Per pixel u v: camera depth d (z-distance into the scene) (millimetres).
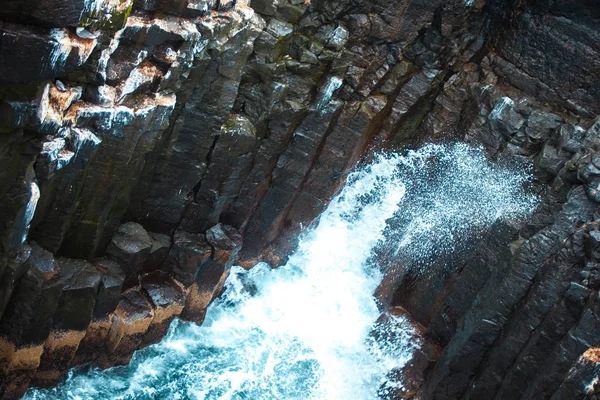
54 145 16359
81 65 16297
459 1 22453
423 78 23703
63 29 14672
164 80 18469
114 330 20328
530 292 20656
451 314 23000
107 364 20891
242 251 24281
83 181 17953
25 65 14195
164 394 21094
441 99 24219
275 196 23734
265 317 24234
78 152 17234
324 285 24797
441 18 22734
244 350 23109
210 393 21594
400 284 24391
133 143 18375
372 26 22672
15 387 18781
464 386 21672
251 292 24531
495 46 23938
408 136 24781
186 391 21391
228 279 24047
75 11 14414
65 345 19328
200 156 20984
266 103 21812
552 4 22781
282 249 24891
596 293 18547
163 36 17844
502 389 20312
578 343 18438
